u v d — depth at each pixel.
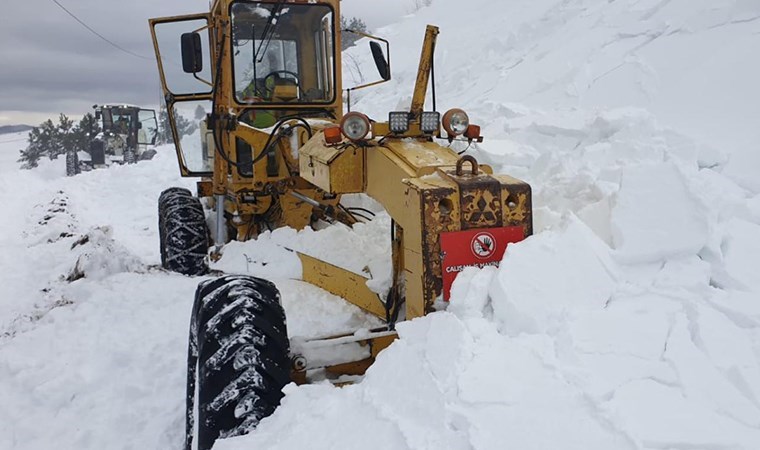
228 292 2.95
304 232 4.54
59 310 5.61
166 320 5.09
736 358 2.26
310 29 5.76
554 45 9.35
